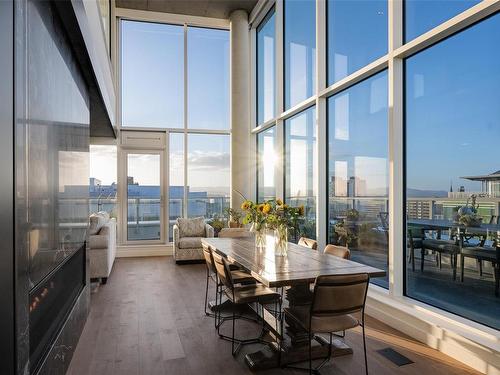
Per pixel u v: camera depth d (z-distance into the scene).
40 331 1.67
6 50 1.25
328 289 2.25
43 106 1.72
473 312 2.81
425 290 3.26
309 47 5.32
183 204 7.78
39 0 1.67
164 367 2.64
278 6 6.19
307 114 5.36
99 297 4.41
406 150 3.47
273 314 3.54
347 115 4.39
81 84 2.94
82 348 2.96
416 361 2.71
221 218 7.71
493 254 2.62
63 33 2.22
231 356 2.82
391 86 3.48
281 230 3.16
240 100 7.50
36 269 1.59
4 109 1.23
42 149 1.70
